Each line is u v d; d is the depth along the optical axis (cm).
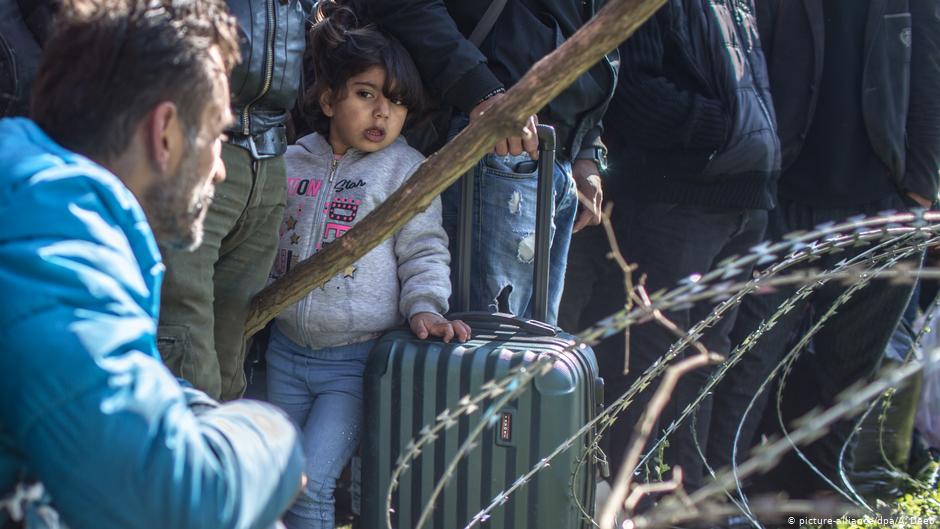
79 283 105
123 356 106
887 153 394
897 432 416
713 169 354
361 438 253
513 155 262
